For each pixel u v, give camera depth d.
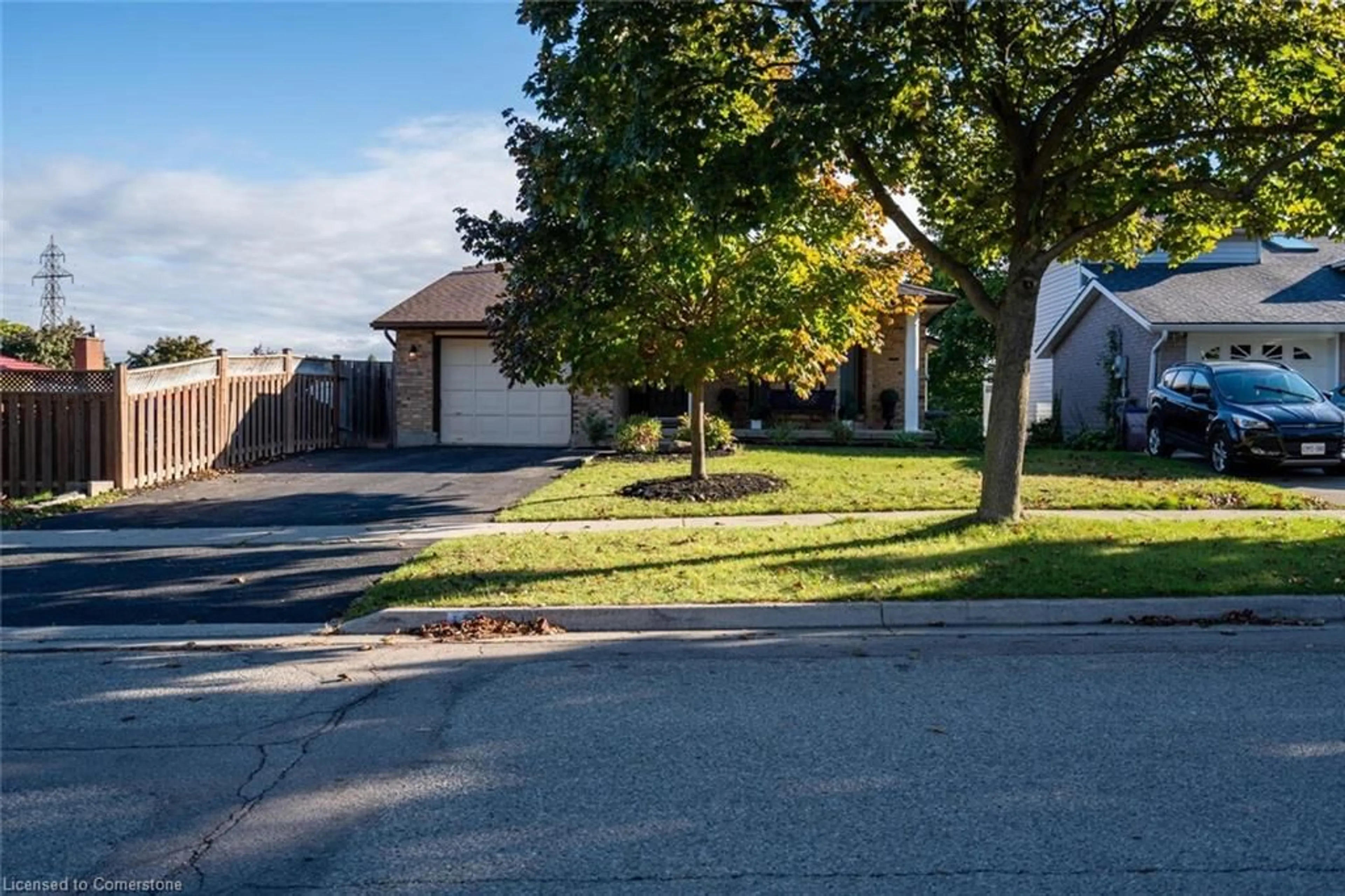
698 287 12.92
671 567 9.46
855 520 11.95
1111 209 10.62
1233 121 10.97
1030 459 18.56
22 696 6.38
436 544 11.11
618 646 7.52
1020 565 9.20
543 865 3.95
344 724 5.73
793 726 5.58
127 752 5.30
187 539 11.79
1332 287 22.45
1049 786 4.67
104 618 8.49
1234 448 16.08
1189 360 21.61
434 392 23.88
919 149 11.38
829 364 15.24
